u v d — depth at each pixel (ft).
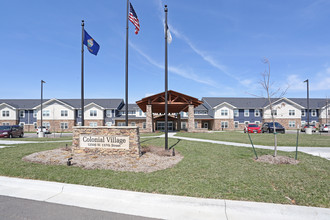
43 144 43.14
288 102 136.98
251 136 60.34
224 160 25.73
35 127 134.92
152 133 72.84
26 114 135.85
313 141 47.03
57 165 22.89
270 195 14.43
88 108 134.21
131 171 20.40
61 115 132.57
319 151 33.58
